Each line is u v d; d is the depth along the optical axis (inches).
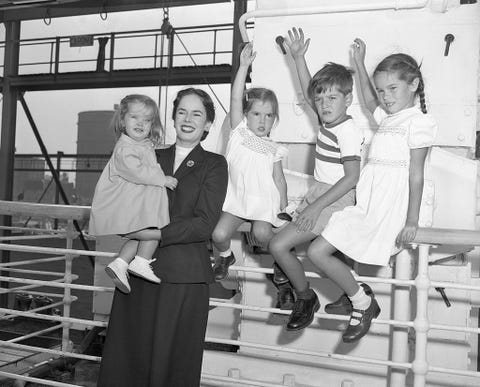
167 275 75.2
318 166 83.9
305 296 80.0
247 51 88.3
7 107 288.4
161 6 229.5
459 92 109.9
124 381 77.4
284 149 90.4
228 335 125.0
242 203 84.7
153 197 74.4
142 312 77.7
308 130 118.6
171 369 75.3
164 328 74.6
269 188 85.4
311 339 106.7
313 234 77.9
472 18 109.3
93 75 302.2
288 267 78.2
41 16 258.5
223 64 274.7
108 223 75.1
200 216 75.2
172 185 74.9
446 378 102.7
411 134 74.9
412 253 92.8
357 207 78.0
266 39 122.3
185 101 79.0
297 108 119.4
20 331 187.2
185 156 80.3
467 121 109.5
